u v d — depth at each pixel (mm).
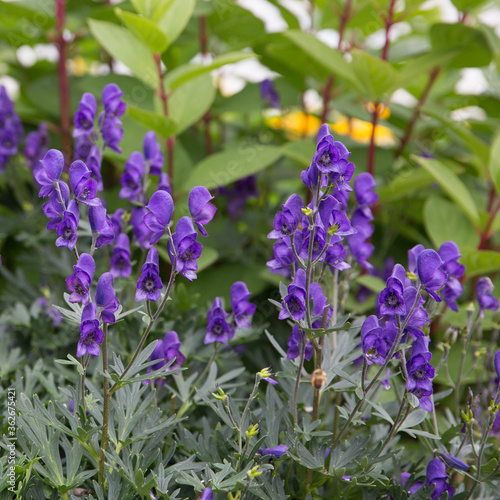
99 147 1320
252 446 1191
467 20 1805
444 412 1491
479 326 1314
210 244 1687
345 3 1899
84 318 1106
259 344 1463
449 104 2012
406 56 1836
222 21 1812
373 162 1638
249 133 2125
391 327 1161
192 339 1352
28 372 1278
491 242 1873
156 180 1540
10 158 1585
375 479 1165
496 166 1511
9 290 1516
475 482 1177
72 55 2094
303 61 1774
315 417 1198
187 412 1268
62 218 1145
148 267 1126
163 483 1143
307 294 1142
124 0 1712
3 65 2248
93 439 1179
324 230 1152
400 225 1824
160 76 1489
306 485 1190
